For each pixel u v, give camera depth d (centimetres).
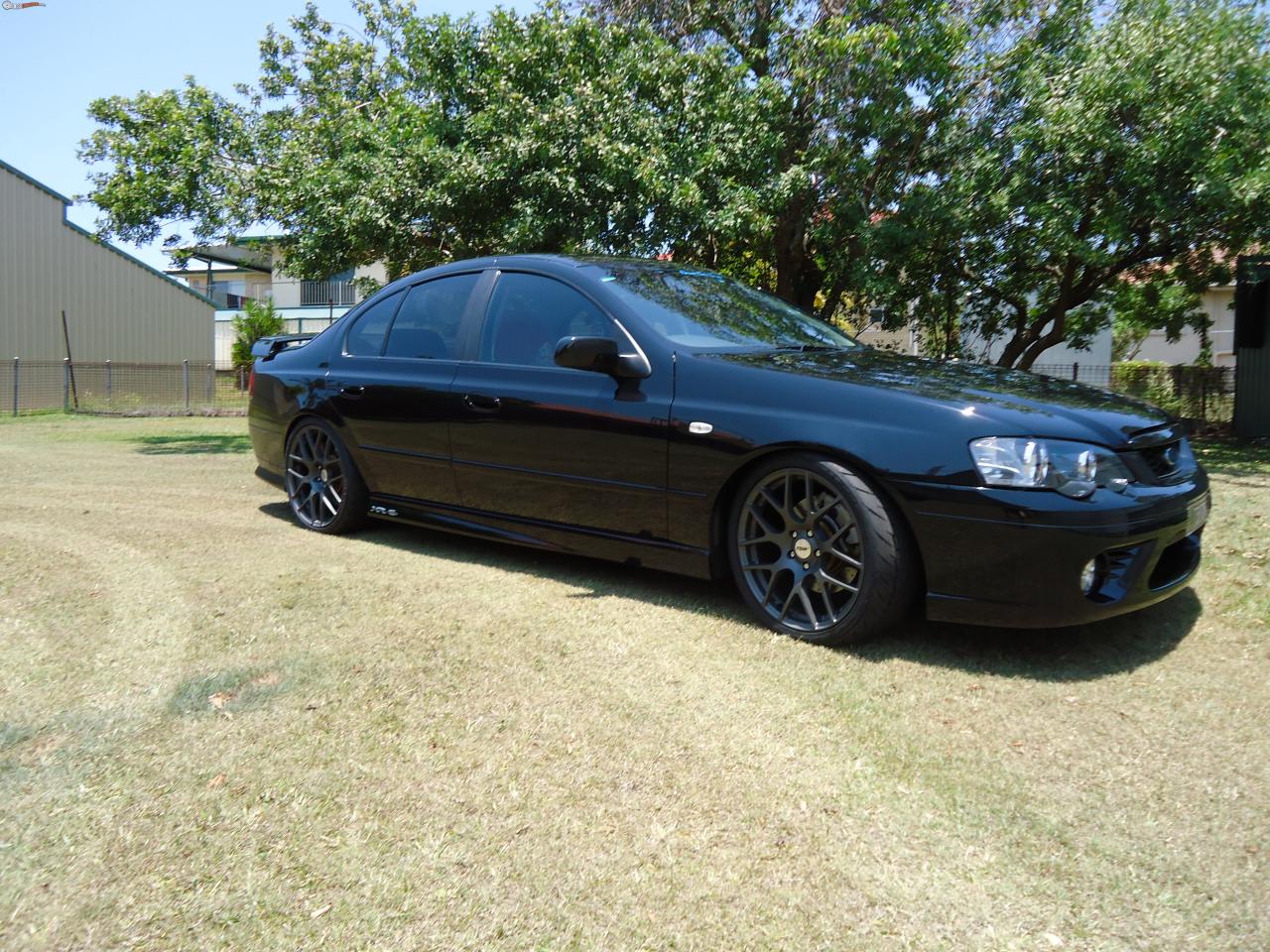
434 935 173
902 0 1130
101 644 324
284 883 188
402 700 275
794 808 215
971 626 344
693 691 282
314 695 279
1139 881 188
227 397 2102
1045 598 290
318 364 514
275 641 326
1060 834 205
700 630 338
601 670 298
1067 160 1080
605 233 1050
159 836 204
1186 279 1273
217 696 278
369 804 217
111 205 1186
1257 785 226
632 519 371
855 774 231
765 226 1076
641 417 363
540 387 401
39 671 298
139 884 188
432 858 196
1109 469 295
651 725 258
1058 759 240
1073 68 1115
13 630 338
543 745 246
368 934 173
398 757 240
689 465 350
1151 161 1037
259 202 1154
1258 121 1005
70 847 200
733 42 1315
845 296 1495
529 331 420
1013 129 1116
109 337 2534
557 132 1019
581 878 189
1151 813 213
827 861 195
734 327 407
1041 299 1406
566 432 388
